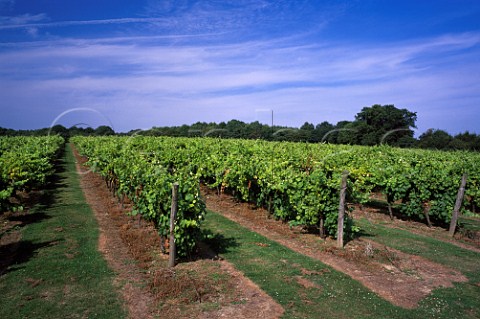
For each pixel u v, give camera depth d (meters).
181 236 7.04
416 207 10.83
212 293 5.86
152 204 7.75
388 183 11.09
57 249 7.82
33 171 14.11
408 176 10.91
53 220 10.27
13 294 5.74
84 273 6.55
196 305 5.48
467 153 25.19
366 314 5.36
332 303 5.66
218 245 8.30
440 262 7.61
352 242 8.78
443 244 8.86
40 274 6.48
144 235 8.84
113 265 6.96
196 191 7.35
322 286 6.25
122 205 12.00
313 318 5.20
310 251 8.09
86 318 5.08
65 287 6.00
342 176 8.28
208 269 6.86
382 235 9.53
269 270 6.88
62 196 14.08
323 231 9.01
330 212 8.73
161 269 6.81
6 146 23.34
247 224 10.37
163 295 5.71
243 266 7.04
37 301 5.52
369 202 14.16
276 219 10.90
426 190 10.50
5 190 9.85
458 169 12.32
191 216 7.26
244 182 12.39
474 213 12.95
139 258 7.30
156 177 8.38
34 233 8.97
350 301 5.74
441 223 11.12
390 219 11.59
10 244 8.12
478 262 7.66
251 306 5.49
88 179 19.00
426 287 6.37
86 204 12.65
